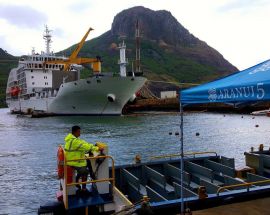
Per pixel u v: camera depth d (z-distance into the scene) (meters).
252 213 7.91
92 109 65.50
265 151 14.55
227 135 38.06
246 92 5.70
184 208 8.09
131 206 7.68
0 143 33.53
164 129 44.59
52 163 22.94
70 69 83.31
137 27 99.25
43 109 74.25
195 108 85.94
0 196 15.47
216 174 12.24
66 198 8.18
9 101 113.62
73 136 8.73
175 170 12.18
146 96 118.44
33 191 16.23
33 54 83.50
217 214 7.88
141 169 12.64
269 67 6.25
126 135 38.28
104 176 8.95
